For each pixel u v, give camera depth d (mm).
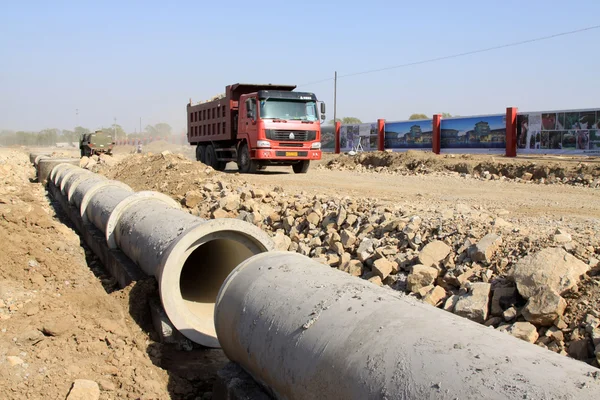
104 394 4582
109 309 6223
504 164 19578
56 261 7391
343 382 3105
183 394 5133
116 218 8797
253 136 20203
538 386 2455
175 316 5832
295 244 9836
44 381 4566
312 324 3613
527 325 5539
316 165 28625
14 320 5469
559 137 25344
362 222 9406
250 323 4152
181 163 17281
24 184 20500
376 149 36188
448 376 2691
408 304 3531
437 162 22250
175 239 6223
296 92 20312
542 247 6637
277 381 3756
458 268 6875
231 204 11859
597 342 5059
